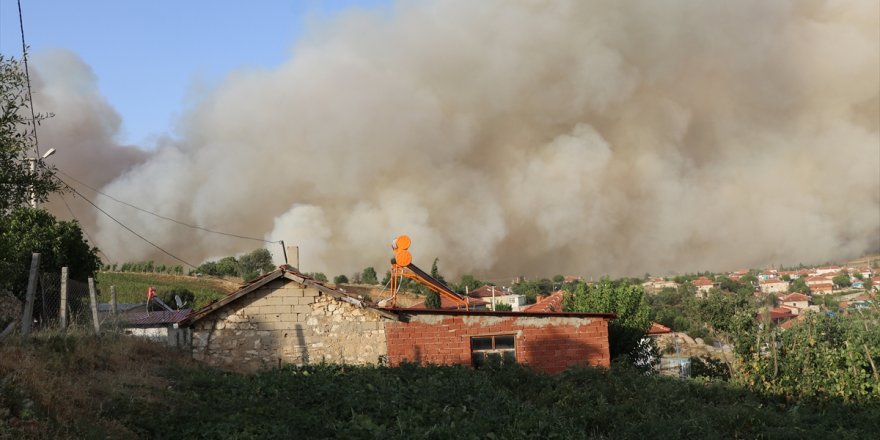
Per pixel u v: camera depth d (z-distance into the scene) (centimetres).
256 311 2386
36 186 1731
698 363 3125
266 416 1339
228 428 1202
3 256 2175
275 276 2378
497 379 2056
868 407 2122
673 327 8112
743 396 2223
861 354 2248
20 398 1066
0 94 1656
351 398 1504
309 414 1377
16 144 1662
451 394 1633
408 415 1373
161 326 3584
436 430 1262
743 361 2477
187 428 1210
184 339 2639
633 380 2058
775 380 2345
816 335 2417
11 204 1725
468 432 1279
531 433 1338
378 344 2411
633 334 3288
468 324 2462
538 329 2489
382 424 1319
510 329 2477
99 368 1574
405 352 2412
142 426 1202
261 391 1628
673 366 3481
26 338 1516
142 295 7012
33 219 3431
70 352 1555
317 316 2400
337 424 1288
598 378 2069
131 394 1361
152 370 1730
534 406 1694
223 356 2344
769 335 2447
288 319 2389
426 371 2036
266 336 2372
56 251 3344
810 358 2355
